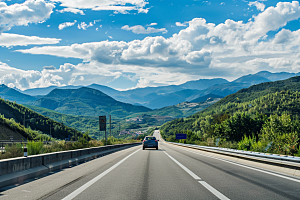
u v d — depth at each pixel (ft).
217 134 178.19
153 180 27.66
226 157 56.90
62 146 67.26
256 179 28.14
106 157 62.85
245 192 21.48
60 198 19.57
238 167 39.47
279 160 34.65
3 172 24.86
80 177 29.86
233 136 173.17
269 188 23.13
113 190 22.48
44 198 19.57
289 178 28.76
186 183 25.81
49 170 34.35
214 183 25.76
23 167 28.66
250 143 73.41
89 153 59.00
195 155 67.97
